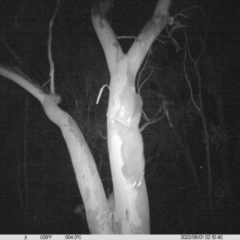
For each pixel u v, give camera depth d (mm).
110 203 7109
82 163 7164
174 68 15805
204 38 15570
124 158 6500
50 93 8062
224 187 15133
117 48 7383
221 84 15711
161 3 7695
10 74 8047
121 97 6930
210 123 15234
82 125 14359
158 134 15672
